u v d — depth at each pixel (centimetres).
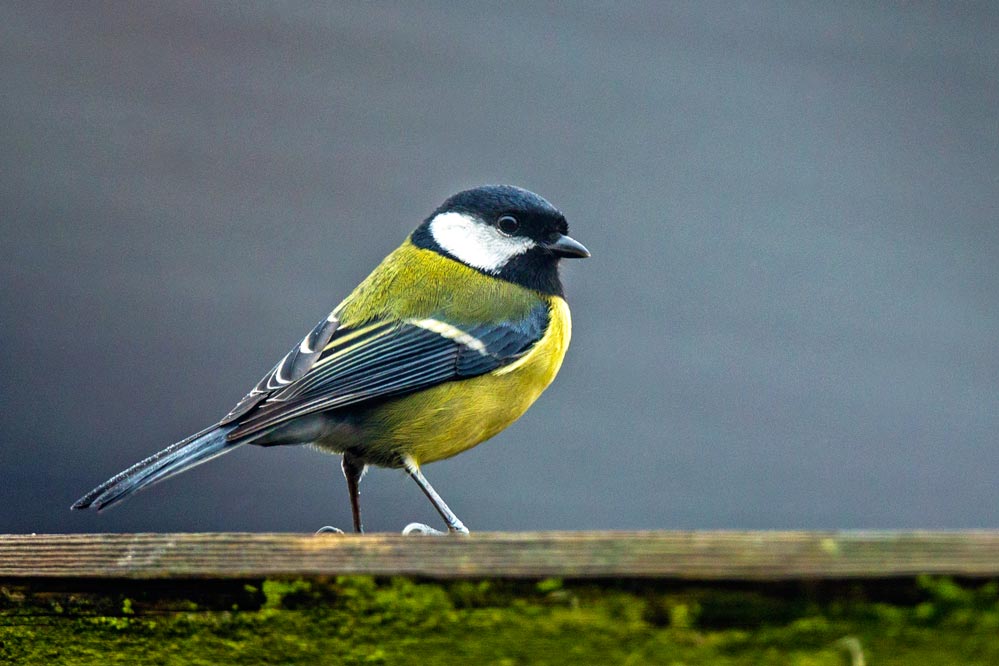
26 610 266
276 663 265
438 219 276
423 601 264
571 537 263
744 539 263
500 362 274
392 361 273
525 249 276
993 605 261
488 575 263
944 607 262
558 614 263
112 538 266
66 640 266
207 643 265
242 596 265
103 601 266
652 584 263
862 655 262
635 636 263
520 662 264
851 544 262
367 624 264
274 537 265
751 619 263
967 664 262
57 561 266
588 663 263
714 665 263
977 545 262
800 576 262
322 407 273
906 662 262
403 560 264
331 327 274
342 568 264
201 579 265
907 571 262
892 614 262
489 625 264
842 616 262
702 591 263
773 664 263
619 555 263
